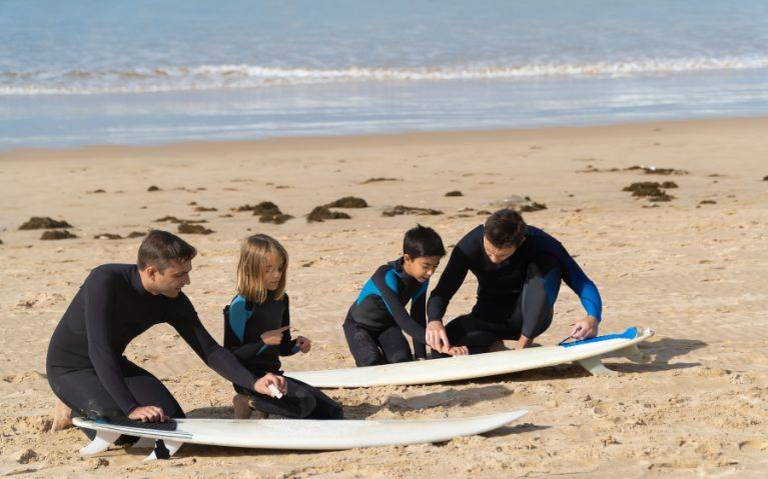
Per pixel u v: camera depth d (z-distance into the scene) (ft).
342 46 131.75
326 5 167.53
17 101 97.04
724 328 24.63
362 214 47.37
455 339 22.47
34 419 18.56
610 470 14.37
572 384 19.93
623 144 70.85
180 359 23.49
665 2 172.24
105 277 16.35
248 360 17.67
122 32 139.95
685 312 26.45
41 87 104.68
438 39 137.39
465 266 21.38
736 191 51.55
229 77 112.37
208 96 100.83
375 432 16.52
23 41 131.13
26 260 37.27
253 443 15.90
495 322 22.21
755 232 38.40
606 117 84.43
